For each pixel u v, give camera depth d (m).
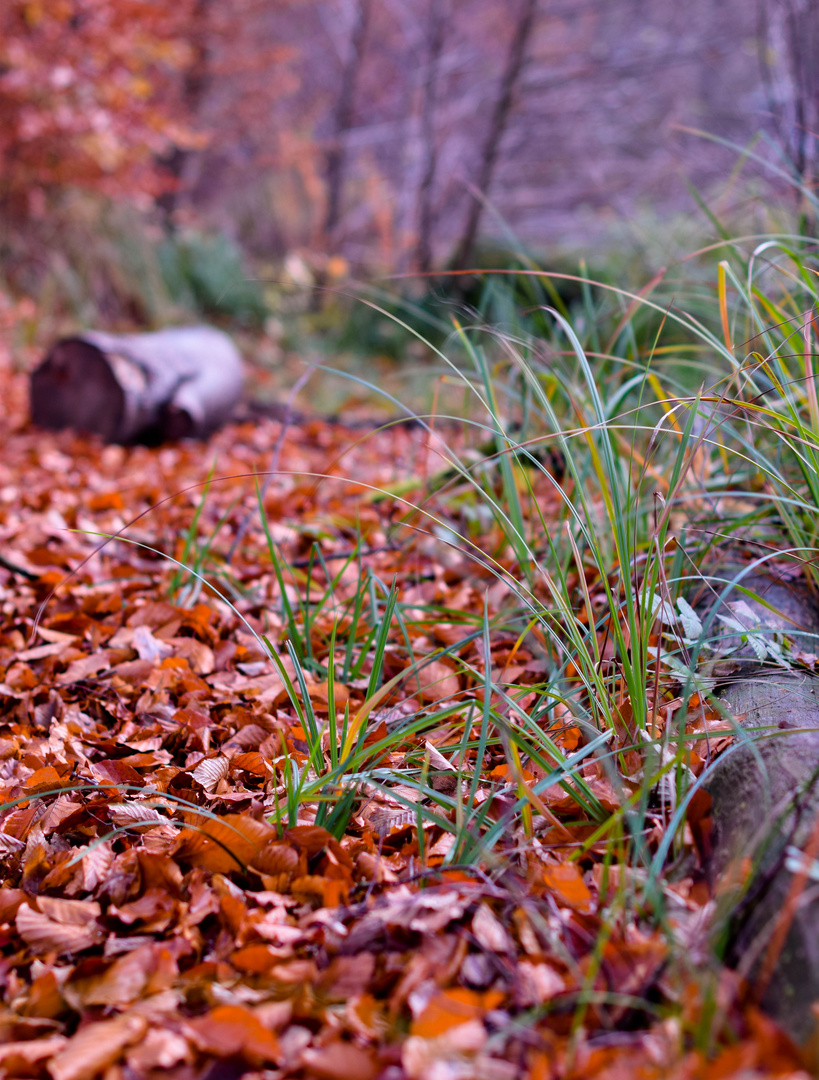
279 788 1.30
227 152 10.16
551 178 9.52
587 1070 0.93
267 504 2.45
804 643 1.43
